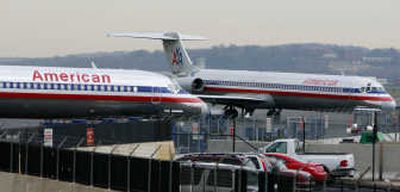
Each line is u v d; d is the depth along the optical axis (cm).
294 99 18938
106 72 13775
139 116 14062
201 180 7956
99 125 11306
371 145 13775
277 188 7525
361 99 18375
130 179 8475
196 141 14450
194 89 19912
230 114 19775
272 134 16812
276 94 19125
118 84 13700
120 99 13700
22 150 9394
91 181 8794
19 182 9388
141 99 13888
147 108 14000
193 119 14750
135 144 11569
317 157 11944
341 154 12112
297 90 18862
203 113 14538
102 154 8725
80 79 13400
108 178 8662
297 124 17562
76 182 8919
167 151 12025
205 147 14475
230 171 7781
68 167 9000
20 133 10681
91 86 13462
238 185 7738
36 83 13050
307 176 8038
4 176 9575
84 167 8869
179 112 14275
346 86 18388
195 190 7994
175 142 14212
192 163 8231
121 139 11475
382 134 16825
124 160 8544
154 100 14012
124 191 8512
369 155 13750
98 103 13538
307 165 10744
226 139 15312
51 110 13250
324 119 19188
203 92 19925
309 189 7875
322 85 18625
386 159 13412
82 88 13375
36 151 9269
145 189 8338
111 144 11319
